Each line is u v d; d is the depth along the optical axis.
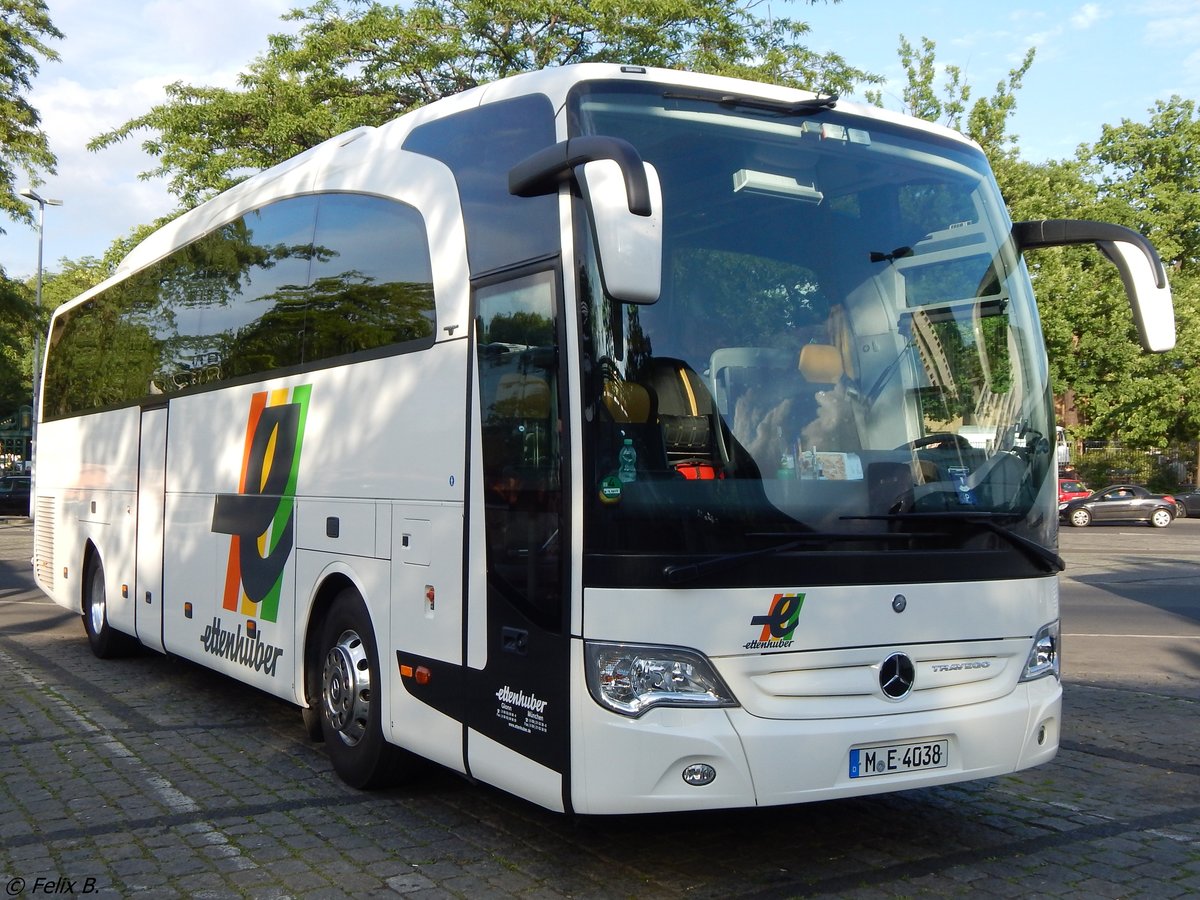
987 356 5.47
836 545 4.71
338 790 6.35
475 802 6.12
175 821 5.75
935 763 4.83
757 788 4.46
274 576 7.23
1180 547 27.23
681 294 4.79
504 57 21.75
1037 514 5.31
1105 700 9.16
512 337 5.05
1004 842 5.53
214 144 23.09
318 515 6.71
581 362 4.60
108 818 5.79
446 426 5.49
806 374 4.92
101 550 10.69
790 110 5.39
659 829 5.66
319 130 21.75
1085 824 5.83
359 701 6.31
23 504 43.66
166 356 9.37
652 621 4.44
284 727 8.00
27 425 44.41
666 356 4.68
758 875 5.02
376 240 6.34
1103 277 41.66
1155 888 4.93
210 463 8.33
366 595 6.13
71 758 7.01
